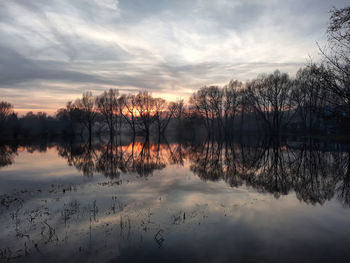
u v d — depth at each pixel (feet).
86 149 120.78
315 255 19.13
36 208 31.27
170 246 20.95
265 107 188.75
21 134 205.77
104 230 24.36
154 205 32.22
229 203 32.86
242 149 110.52
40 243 21.85
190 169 60.44
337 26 24.52
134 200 34.58
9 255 19.92
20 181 47.70
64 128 273.54
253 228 24.41
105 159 81.20
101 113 241.96
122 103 229.25
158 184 44.50
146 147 132.26
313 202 32.99
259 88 180.14
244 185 43.37
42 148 125.70
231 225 25.27
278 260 18.48
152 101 233.35
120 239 22.38
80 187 42.47
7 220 27.22
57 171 58.65
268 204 32.27
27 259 19.33
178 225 25.40
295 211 29.48
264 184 43.96
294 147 113.29
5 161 76.18
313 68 25.84
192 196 36.47
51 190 40.50
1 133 191.01
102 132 365.81
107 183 45.42
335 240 21.62
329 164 64.39
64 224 25.94
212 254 19.53
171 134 329.93
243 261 18.43
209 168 61.57
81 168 62.85
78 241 22.11
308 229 24.09
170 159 80.18
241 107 222.28
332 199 34.30
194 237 22.57
